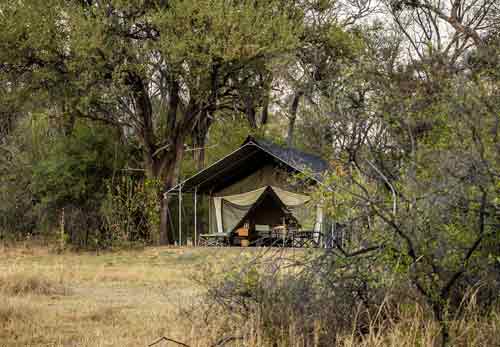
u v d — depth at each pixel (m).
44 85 25.84
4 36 23.41
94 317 8.81
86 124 27.66
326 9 29.25
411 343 5.72
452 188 5.89
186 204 32.62
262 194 23.86
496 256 5.84
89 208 25.47
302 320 6.12
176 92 28.52
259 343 6.07
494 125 6.02
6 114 31.33
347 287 6.09
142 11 24.75
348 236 6.21
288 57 24.56
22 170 28.48
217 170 24.20
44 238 27.41
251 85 28.56
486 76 6.72
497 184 5.77
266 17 25.23
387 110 7.49
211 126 39.44
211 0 24.09
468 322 5.91
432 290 5.88
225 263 7.17
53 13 23.75
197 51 23.88
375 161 6.90
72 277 14.24
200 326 6.85
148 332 7.58
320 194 6.28
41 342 7.26
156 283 13.23
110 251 24.06
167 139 28.47
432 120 7.13
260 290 6.41
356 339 5.84
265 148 21.81
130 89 25.61
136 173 29.22
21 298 10.55
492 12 24.88
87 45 23.12
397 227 5.64
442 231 5.84
